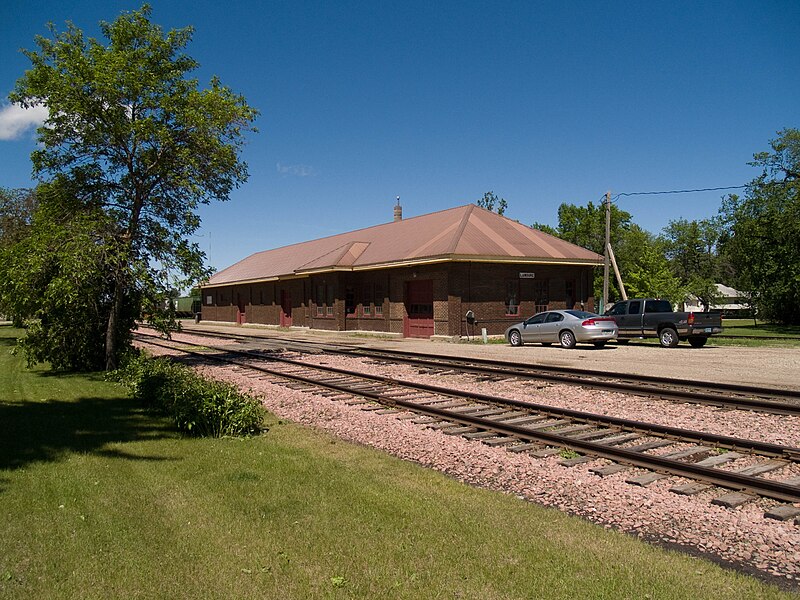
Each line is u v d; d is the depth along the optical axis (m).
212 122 15.63
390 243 31.84
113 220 14.86
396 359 16.92
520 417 9.07
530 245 28.50
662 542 4.54
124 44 15.16
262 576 3.79
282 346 23.14
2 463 6.32
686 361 16.67
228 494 5.37
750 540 4.53
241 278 44.97
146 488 5.52
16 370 15.73
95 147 15.05
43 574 3.78
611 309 23.73
